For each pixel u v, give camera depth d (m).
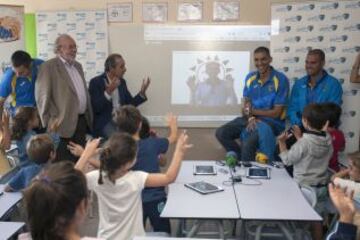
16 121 3.48
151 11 5.02
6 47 4.78
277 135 4.49
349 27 4.65
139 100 4.82
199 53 5.06
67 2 5.09
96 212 3.86
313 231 3.05
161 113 5.21
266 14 4.95
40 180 1.15
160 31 5.04
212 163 3.58
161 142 2.84
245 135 4.34
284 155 3.30
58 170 1.18
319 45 4.77
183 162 3.60
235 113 5.16
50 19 5.09
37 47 5.16
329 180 3.20
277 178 3.16
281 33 4.84
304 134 3.21
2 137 3.71
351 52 4.67
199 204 2.58
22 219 2.67
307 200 2.79
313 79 4.48
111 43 5.09
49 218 1.11
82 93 4.33
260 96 4.61
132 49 5.09
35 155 2.83
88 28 5.07
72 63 4.28
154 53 5.09
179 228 3.04
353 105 4.70
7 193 2.79
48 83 4.04
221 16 4.99
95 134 4.57
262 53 4.44
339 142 3.67
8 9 4.74
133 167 2.64
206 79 5.11
